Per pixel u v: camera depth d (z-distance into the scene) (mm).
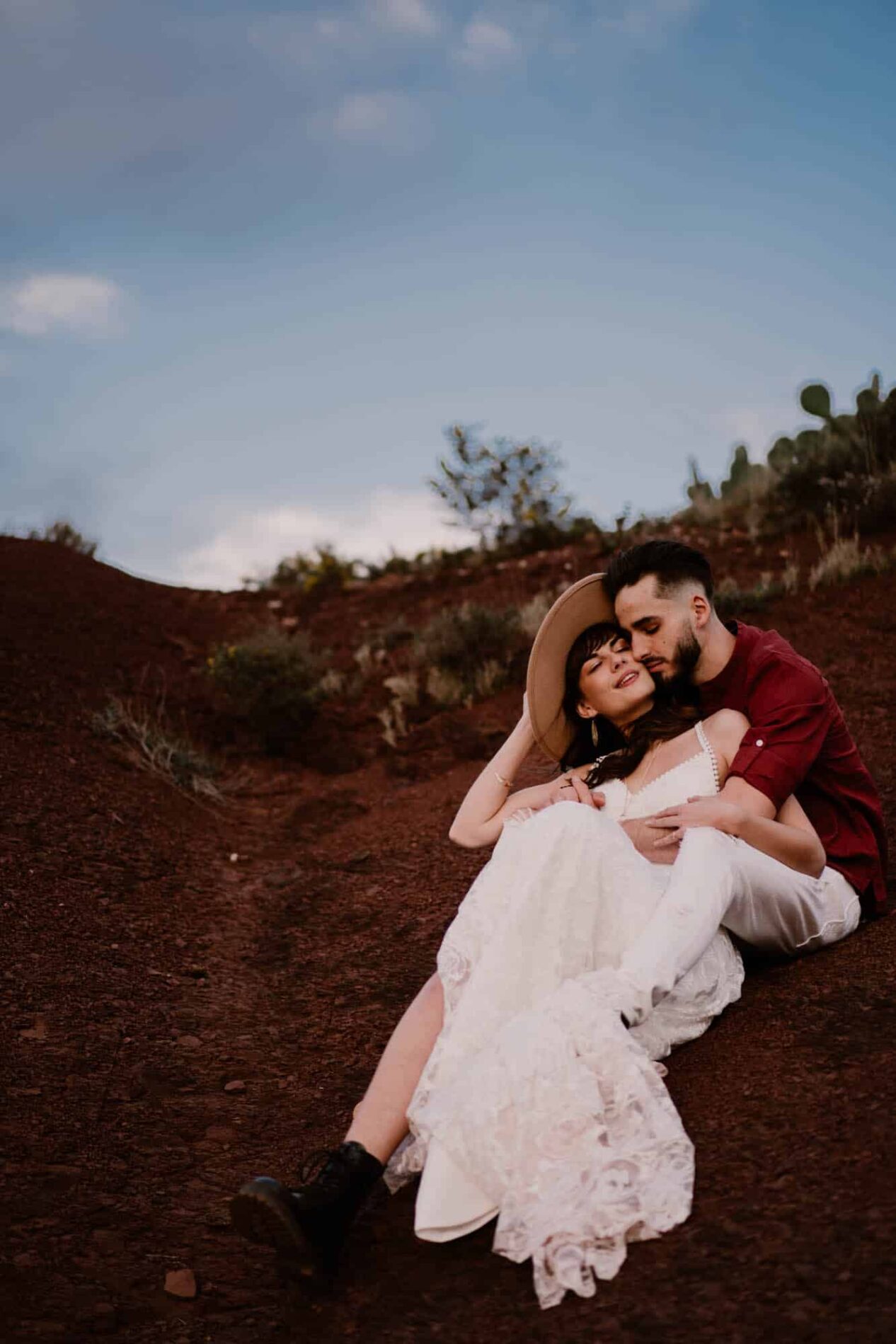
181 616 11453
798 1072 2621
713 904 2676
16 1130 2891
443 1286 2258
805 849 3094
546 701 3523
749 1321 1873
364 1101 2543
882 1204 2062
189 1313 2256
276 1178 2840
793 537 9562
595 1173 2211
